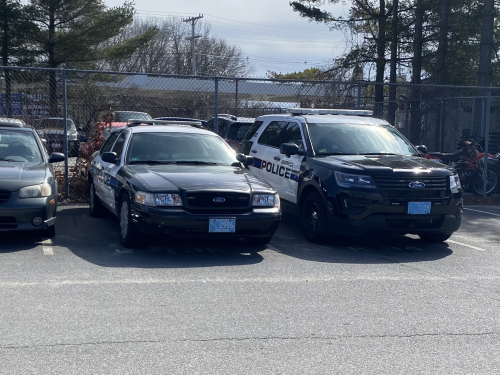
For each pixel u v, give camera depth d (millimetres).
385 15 26922
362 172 8273
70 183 12305
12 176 8102
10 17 27688
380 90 24969
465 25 24609
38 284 6246
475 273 7344
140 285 6309
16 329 4914
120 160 8852
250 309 5602
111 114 12547
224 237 7652
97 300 5746
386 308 5754
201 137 9414
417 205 8273
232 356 4461
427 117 18250
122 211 8203
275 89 22391
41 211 8000
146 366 4238
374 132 9945
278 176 10180
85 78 19109
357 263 7711
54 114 13367
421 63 26484
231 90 22859
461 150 15062
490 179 14977
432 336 5008
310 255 8094
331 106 17000
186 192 7500
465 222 11398
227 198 7621
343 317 5445
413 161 8891
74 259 7426
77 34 28984
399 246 8977
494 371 4301
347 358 4477
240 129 15086
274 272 7055
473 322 5398
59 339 4719
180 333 4918
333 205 8359
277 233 9688
